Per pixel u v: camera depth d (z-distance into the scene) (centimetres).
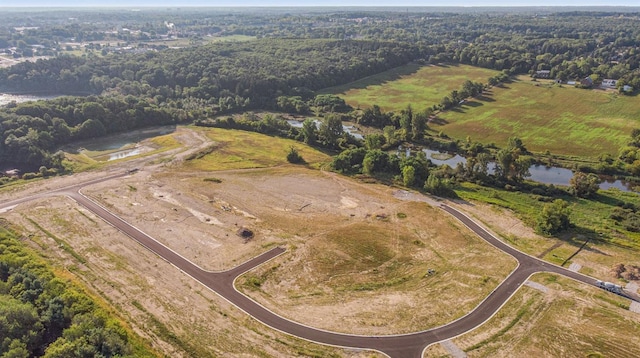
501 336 6725
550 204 10044
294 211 10662
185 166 13400
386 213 10581
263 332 6750
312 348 6469
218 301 7412
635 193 11769
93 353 5600
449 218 10356
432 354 6384
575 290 7750
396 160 13038
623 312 7194
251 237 9419
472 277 8181
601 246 9150
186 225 9844
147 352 6078
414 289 7856
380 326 6919
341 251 8981
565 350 6456
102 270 8100
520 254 8912
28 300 6450
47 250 8619
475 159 13150
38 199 10881
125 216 10150
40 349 5928
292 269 8369
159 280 7900
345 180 12550
